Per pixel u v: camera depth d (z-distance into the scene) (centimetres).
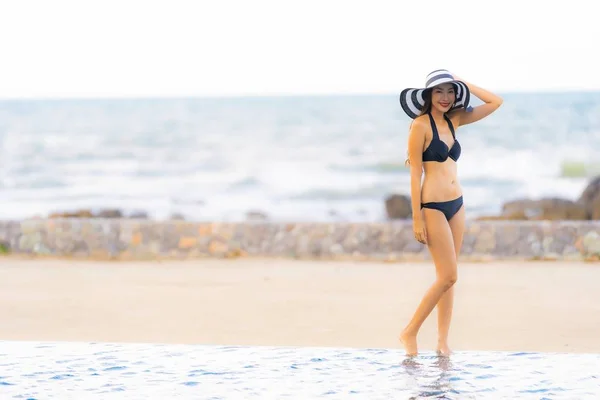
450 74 970
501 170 6038
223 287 1504
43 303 1353
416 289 1473
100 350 995
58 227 1903
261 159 6894
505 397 786
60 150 7594
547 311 1262
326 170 6366
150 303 1352
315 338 1078
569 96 8662
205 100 9456
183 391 811
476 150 6869
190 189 5781
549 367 905
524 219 2825
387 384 834
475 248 1834
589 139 7138
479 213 4697
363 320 1202
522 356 958
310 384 835
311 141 7619
